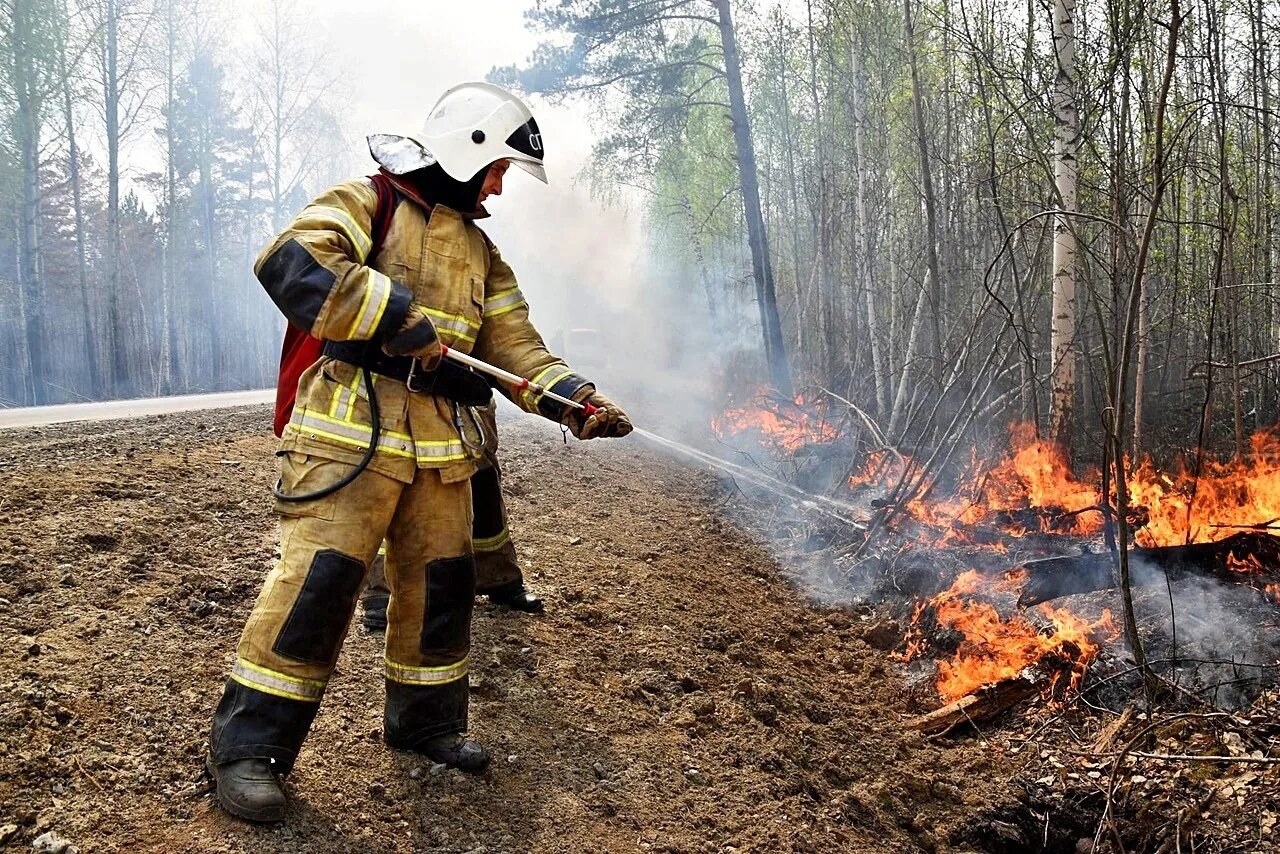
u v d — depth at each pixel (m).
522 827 2.67
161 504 4.47
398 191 2.64
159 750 2.59
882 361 13.90
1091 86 7.11
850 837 3.25
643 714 3.55
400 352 2.43
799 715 4.09
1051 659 4.59
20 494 4.21
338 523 2.47
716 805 3.12
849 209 16.20
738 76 16.62
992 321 10.03
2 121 24.45
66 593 3.32
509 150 2.72
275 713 2.39
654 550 5.61
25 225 24.89
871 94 14.62
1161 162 3.96
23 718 2.53
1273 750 3.80
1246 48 10.46
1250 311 9.99
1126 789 3.72
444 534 2.72
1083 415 9.52
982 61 8.54
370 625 3.56
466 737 2.93
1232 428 9.28
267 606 2.42
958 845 3.50
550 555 4.94
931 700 4.59
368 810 2.54
